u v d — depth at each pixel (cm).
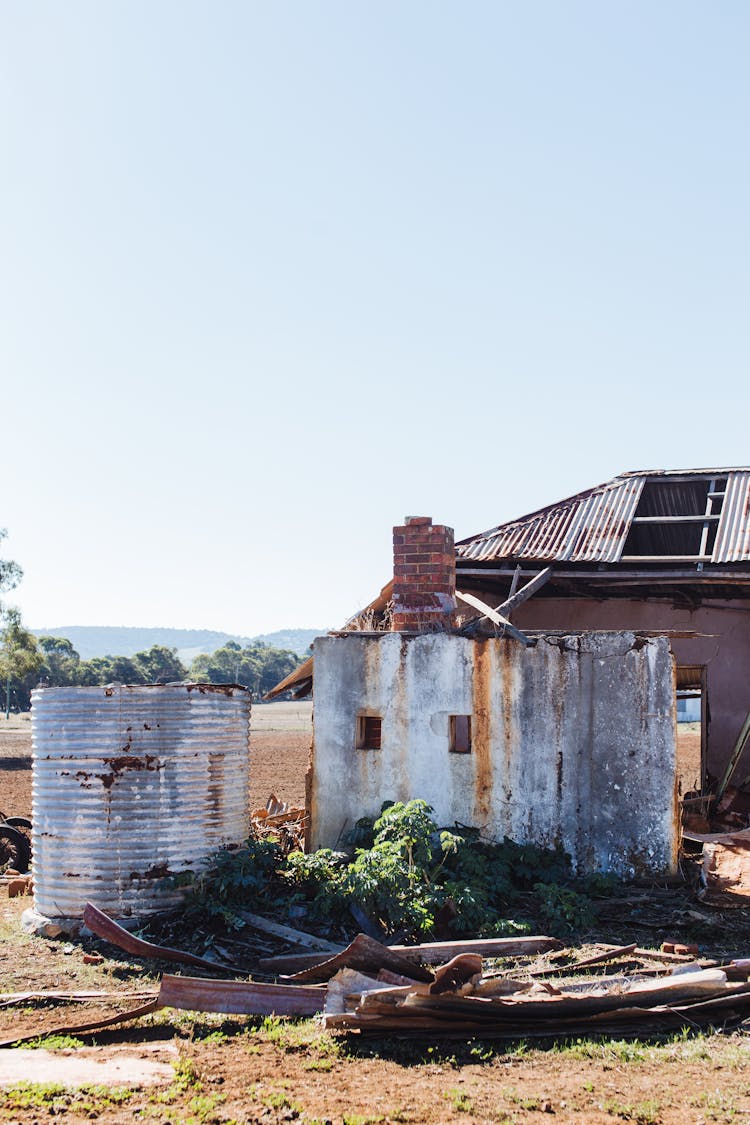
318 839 1220
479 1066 656
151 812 1039
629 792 1123
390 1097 600
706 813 1420
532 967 851
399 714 1211
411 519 1276
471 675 1190
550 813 1142
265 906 1026
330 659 1243
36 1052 695
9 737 6512
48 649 15650
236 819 1107
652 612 1683
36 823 1077
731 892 1028
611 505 1738
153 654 15825
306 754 4325
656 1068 641
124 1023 751
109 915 1027
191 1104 588
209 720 1077
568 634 1170
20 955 962
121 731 1044
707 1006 729
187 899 1034
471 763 1177
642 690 1131
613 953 859
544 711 1158
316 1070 650
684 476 1808
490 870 1056
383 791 1205
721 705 1623
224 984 770
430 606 1258
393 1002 711
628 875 1110
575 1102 587
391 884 971
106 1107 584
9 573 5428
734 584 1533
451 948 883
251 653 17388
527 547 1641
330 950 920
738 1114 563
